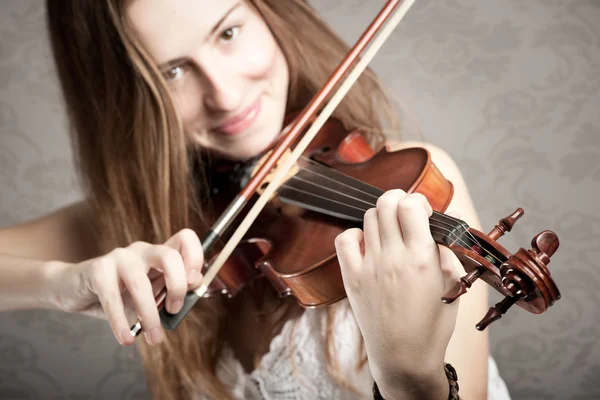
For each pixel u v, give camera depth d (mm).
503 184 2740
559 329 2760
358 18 2723
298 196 1154
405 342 803
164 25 1187
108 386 2934
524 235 2746
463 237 783
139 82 1310
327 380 1241
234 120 1237
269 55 1243
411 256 772
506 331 2785
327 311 1244
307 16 1462
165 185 1333
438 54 2730
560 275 2756
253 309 1301
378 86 1615
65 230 1623
